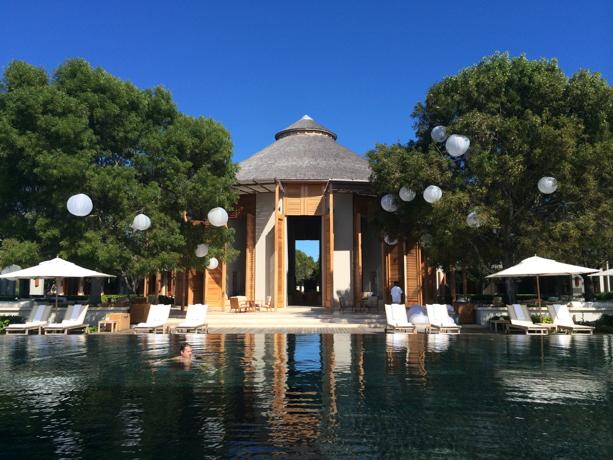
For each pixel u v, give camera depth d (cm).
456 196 1455
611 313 1647
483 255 1805
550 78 1465
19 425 481
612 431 463
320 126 3197
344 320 1820
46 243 1589
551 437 445
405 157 1606
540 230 1459
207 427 473
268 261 2466
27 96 1476
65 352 1014
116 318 1573
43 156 1430
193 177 1706
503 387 654
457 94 1616
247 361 889
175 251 1773
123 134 1688
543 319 1558
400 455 397
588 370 786
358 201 2548
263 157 2770
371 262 2662
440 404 562
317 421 494
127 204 1570
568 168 1372
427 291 2442
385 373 761
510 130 1444
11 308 1753
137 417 509
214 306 2380
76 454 398
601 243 1419
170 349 1061
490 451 408
